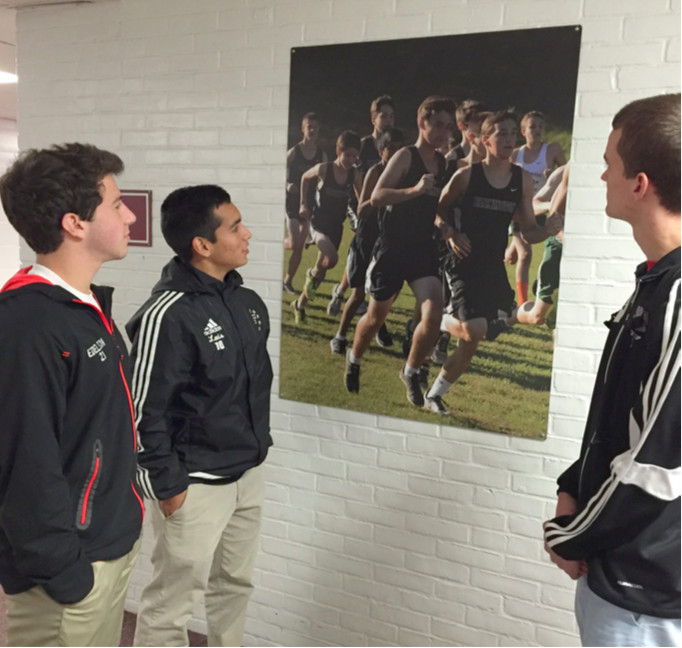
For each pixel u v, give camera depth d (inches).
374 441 82.7
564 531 44.0
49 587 44.2
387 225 78.2
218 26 85.0
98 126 95.1
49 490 43.2
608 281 69.4
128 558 53.8
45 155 46.9
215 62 85.9
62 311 45.8
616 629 41.8
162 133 90.7
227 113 86.2
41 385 43.5
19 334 43.1
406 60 74.8
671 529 39.0
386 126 76.8
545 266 71.5
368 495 84.0
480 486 77.7
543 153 70.1
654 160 39.1
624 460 39.2
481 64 71.4
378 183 78.0
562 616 75.9
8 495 42.9
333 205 80.9
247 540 76.6
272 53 82.2
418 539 81.8
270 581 91.4
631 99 66.2
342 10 77.6
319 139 80.5
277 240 85.3
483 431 76.7
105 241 49.8
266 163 84.7
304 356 85.0
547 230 71.0
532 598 77.0
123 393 52.0
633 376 41.4
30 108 99.7
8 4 96.1
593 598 43.8
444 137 74.2
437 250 76.1
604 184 68.2
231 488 71.7
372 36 76.4
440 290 76.5
